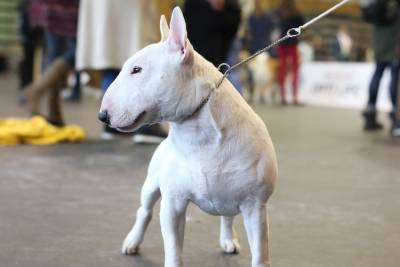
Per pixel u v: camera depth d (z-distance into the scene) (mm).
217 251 4098
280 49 18828
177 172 3055
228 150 2967
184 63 2939
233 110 3000
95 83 9531
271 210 5227
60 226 4637
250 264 3865
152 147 8531
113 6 8141
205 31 8898
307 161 7809
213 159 2975
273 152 3111
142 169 6984
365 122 11516
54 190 5879
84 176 6559
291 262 3900
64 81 9672
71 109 14094
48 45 10055
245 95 21375
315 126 12117
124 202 5426
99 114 3033
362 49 22969
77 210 5129
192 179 3012
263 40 20391
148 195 3773
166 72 2939
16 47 34781
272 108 17000
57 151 8148
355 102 18250
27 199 5492
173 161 3074
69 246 4156
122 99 2977
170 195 3109
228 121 2973
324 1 26359
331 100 19078
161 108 2979
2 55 33594
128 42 8258
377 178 6746
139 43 8250
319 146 9195
